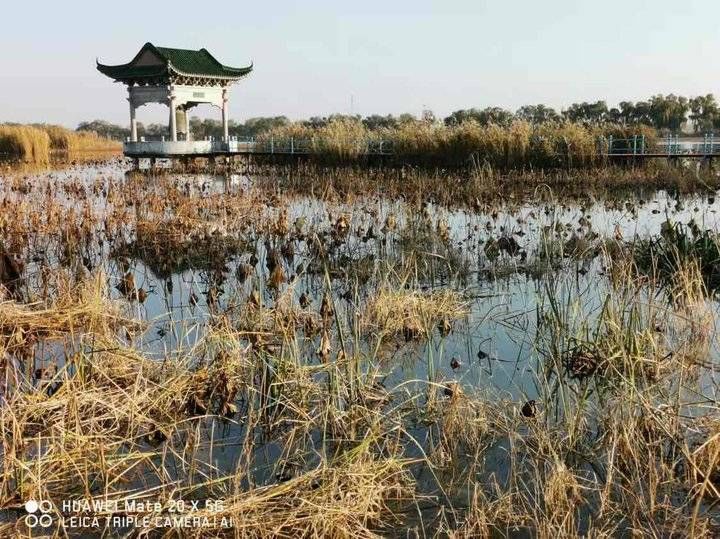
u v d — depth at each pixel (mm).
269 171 28922
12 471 4023
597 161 24281
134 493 4027
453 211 15281
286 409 5090
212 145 36438
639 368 5547
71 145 56281
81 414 4715
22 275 9086
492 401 5230
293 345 6105
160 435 4734
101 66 38500
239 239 11977
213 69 39312
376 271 8375
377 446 4562
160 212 14188
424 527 3758
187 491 4004
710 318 6742
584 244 10211
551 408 5121
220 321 6137
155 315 7754
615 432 4160
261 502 3770
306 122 40062
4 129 41062
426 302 7516
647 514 3758
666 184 20656
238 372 5594
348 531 3596
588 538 3484
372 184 20594
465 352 6504
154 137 68875
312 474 3967
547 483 3863
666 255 9156
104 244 12172
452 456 4441
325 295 6738
